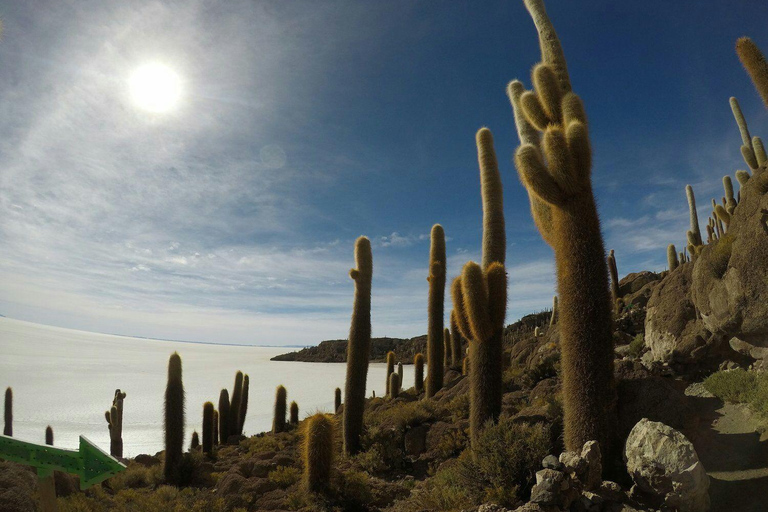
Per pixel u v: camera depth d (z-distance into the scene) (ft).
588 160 22.62
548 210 26.94
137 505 35.42
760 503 17.08
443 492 23.03
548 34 29.84
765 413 23.44
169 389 49.16
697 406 28.84
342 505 30.25
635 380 24.76
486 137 40.83
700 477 17.08
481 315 30.45
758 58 26.78
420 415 42.60
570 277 22.52
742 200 34.27
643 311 54.90
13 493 14.53
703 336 36.35
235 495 34.96
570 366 22.04
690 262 42.75
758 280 30.55
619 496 18.53
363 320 47.09
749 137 55.77
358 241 49.24
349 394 44.91
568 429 21.83
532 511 17.34
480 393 30.96
